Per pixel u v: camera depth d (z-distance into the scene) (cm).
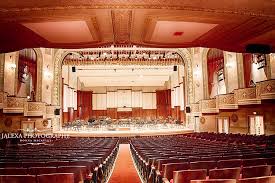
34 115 1880
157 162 605
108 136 2167
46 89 2295
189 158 606
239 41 767
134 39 794
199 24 637
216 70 2191
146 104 4056
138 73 3312
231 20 600
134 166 1095
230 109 1927
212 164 520
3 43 774
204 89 2323
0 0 484
